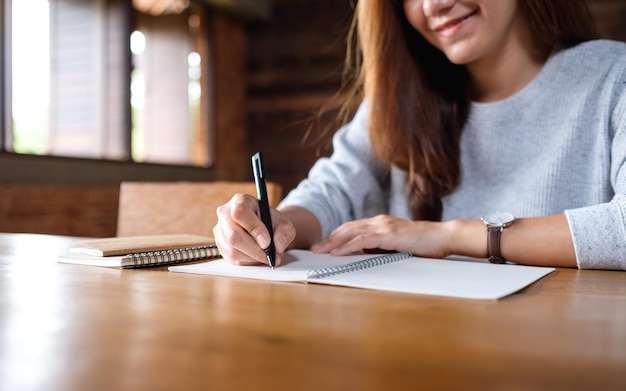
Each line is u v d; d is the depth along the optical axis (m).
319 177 1.28
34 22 3.80
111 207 3.88
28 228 3.29
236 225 0.76
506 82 1.15
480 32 1.03
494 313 0.48
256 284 0.63
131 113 4.21
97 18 4.20
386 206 1.34
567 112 1.08
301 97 5.50
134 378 0.31
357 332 0.42
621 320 0.46
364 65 1.22
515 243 0.81
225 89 5.38
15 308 0.50
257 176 0.79
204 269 0.73
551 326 0.44
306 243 1.09
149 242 0.91
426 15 1.06
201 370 0.32
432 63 1.17
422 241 0.87
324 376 0.31
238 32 5.55
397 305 0.52
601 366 0.33
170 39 5.09
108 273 0.72
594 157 1.06
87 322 0.45
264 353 0.36
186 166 4.77
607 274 0.73
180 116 5.18
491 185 1.18
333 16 5.38
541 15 1.08
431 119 1.18
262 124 5.65
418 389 0.29
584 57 1.08
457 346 0.38
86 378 0.31
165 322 0.45
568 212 0.82
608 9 4.51
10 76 3.46
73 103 4.22
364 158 1.29
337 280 0.64
